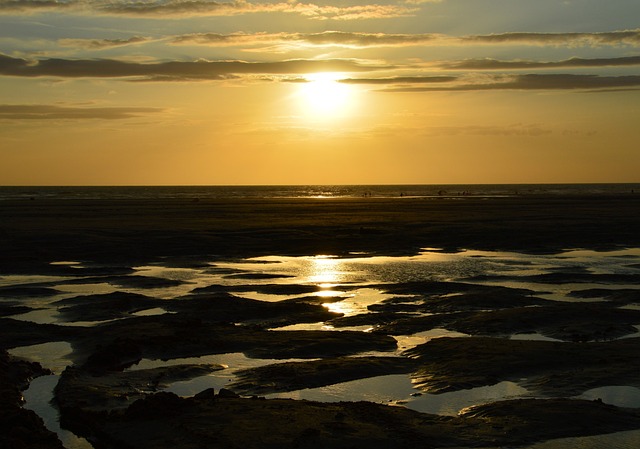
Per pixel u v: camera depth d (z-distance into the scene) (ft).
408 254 167.53
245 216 284.82
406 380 66.28
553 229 220.23
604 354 71.00
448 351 73.46
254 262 153.48
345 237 198.08
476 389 62.90
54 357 76.64
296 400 58.65
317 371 67.26
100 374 67.92
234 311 97.40
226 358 75.36
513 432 52.06
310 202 456.45
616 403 58.59
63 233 200.54
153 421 54.24
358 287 119.65
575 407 56.03
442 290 113.80
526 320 88.63
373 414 55.01
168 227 224.12
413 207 365.40
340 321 93.76
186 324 86.33
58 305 104.37
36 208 350.84
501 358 69.97
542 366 68.03
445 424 53.57
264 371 67.97
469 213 304.09
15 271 138.51
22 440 50.90
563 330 85.15
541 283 123.85
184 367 70.03
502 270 140.46
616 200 455.22
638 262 153.89
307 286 120.16
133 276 131.44
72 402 60.13
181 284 123.44
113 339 80.59
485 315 91.50
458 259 158.40
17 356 76.13
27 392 64.44
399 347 79.05
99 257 157.99
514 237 199.41
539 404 57.00
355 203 430.61
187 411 55.83
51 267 143.23
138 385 65.31
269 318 95.09
